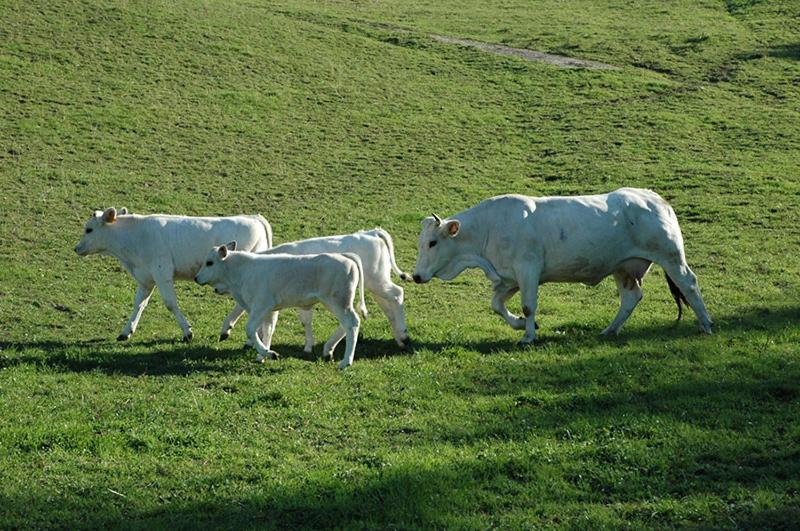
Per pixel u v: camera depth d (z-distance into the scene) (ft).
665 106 125.70
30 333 59.77
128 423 42.55
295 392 46.26
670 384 45.85
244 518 34.24
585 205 56.08
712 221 86.12
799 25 163.73
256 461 38.78
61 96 114.52
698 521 33.14
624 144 111.75
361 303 51.90
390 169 104.37
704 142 112.16
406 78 134.92
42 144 102.53
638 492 35.29
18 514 34.65
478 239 57.06
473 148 111.65
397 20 166.91
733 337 54.13
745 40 155.53
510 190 98.17
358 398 45.65
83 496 36.11
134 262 58.59
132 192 93.45
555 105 126.82
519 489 35.73
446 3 184.14
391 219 89.15
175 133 109.60
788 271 71.82
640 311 62.44
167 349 54.70
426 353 53.21
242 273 51.49
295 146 109.50
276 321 57.67
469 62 143.43
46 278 71.72
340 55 140.26
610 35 160.04
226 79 126.41
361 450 39.58
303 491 35.83
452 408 44.19
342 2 178.60
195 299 68.18
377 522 33.78
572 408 43.65
